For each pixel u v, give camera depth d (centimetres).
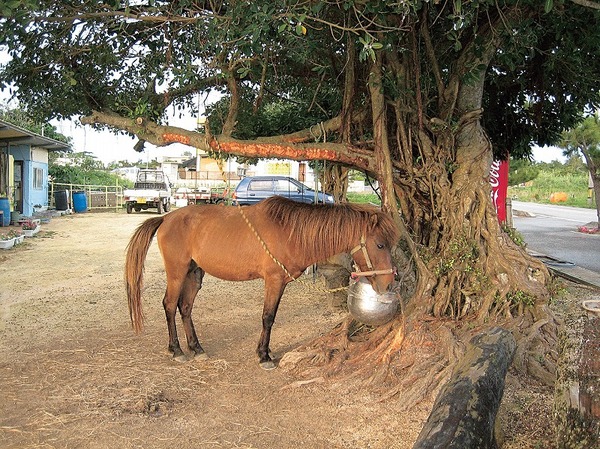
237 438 363
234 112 587
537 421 377
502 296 512
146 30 577
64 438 360
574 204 3881
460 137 580
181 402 420
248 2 439
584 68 688
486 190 554
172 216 521
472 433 242
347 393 433
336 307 703
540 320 491
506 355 329
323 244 466
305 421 389
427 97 614
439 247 573
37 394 429
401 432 372
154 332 603
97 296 777
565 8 527
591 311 276
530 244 1494
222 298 785
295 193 1542
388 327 502
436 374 429
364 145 606
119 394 430
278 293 486
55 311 690
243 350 544
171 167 4550
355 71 624
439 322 498
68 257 1138
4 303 730
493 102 820
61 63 608
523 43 578
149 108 626
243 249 484
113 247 1305
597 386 236
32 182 2014
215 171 2792
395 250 537
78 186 2714
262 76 596
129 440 358
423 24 566
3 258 1105
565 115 807
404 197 611
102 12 506
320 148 577
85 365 493
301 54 597
